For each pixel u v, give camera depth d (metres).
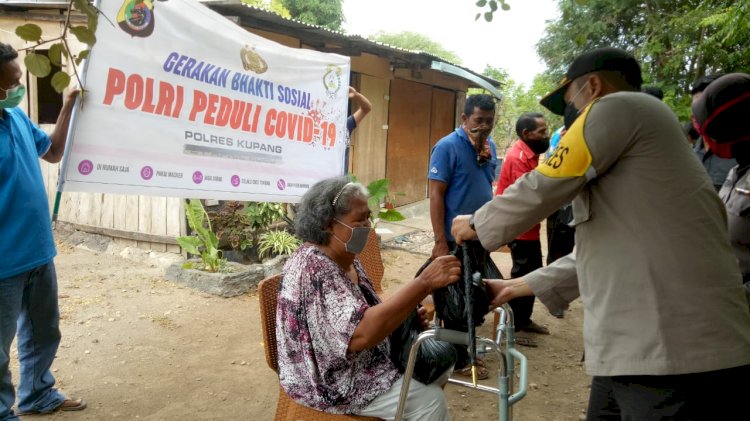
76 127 2.84
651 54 13.59
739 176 2.41
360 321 2.03
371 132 10.42
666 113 1.76
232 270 5.90
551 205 1.80
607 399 2.10
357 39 8.34
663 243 1.69
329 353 2.10
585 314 1.87
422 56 9.71
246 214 6.63
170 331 4.64
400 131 11.31
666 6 14.12
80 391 3.57
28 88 7.29
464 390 3.83
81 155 2.88
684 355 1.66
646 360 1.69
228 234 6.49
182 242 5.84
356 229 2.22
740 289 1.78
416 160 11.99
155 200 6.66
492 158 4.02
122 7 2.95
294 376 2.21
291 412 2.27
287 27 7.67
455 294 2.16
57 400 3.29
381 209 9.52
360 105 4.69
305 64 4.13
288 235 6.75
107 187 3.00
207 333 4.64
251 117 3.78
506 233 1.87
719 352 1.66
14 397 2.92
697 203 1.72
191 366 4.03
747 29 10.05
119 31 2.96
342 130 4.53
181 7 3.25
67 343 4.27
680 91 13.25
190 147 3.39
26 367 3.17
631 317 1.72
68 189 2.85
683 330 1.67
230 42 3.57
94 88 2.88
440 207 3.80
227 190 3.66
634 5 14.54
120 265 6.39
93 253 6.82
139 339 4.44
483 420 3.45
